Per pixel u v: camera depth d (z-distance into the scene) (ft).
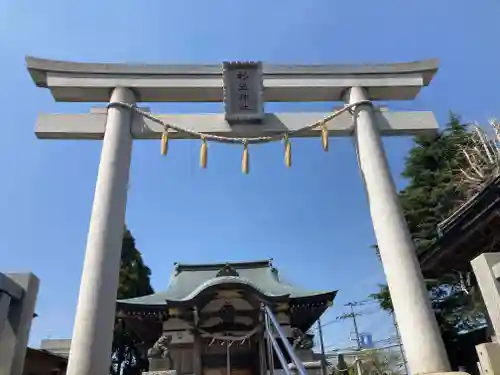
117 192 23.82
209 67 28.22
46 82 27.37
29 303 14.94
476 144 51.16
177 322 54.49
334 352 96.63
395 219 23.88
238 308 53.26
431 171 58.44
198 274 72.84
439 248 33.40
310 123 27.89
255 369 55.47
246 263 75.51
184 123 27.27
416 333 20.76
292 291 61.31
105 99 28.02
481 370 16.55
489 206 27.43
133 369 77.41
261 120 27.53
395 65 29.35
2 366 13.39
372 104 28.09
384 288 56.39
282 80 28.27
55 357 52.70
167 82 27.50
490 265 16.33
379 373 71.82
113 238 22.48
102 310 20.45
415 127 28.32
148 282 85.35
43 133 26.50
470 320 44.37
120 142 25.38
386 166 25.76
